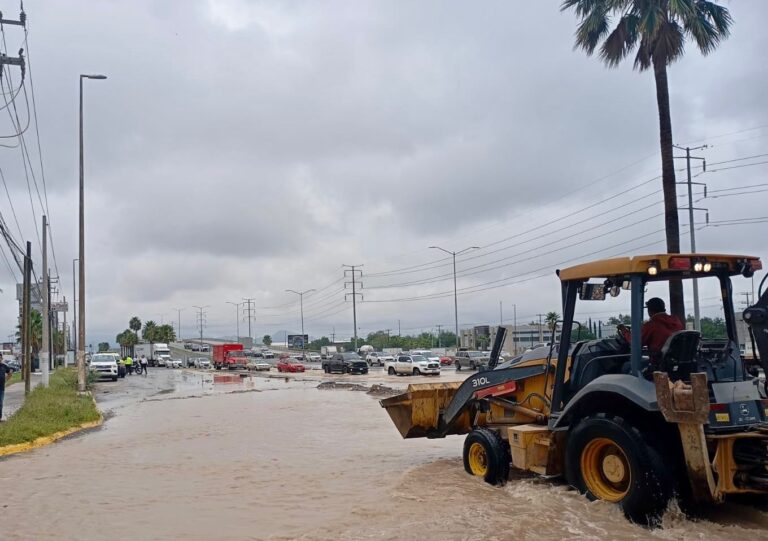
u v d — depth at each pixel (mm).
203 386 42344
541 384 10156
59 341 99812
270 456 13914
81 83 33062
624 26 20188
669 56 19562
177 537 7867
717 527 7391
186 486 10867
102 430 19266
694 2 19719
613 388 8062
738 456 7359
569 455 8508
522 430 9320
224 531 8078
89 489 10680
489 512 8289
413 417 12180
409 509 8695
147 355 91188
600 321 9719
